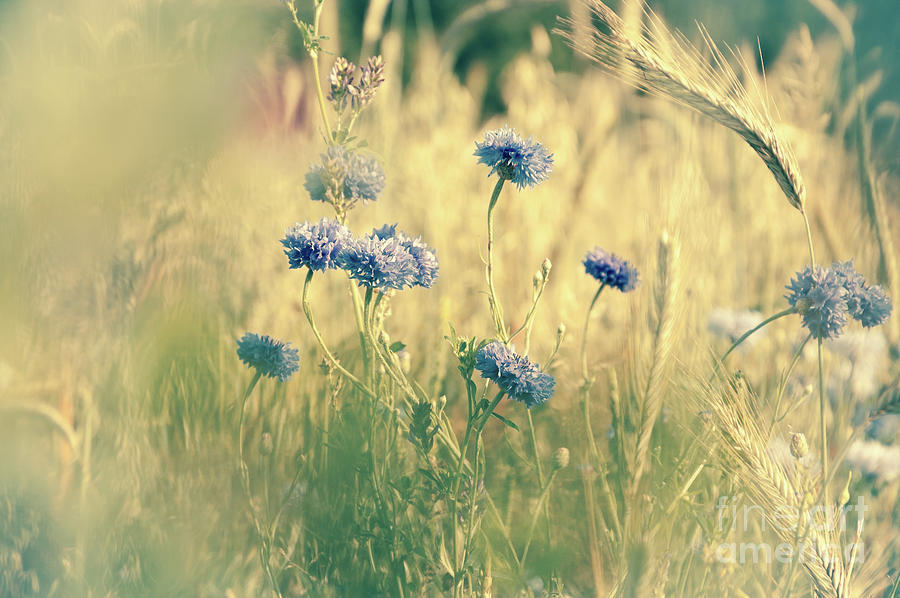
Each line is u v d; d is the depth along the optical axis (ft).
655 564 4.18
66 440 4.50
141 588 4.35
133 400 4.53
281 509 4.34
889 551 4.44
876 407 4.38
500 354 4.26
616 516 4.30
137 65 4.77
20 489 4.34
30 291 4.54
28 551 4.33
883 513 4.62
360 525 4.42
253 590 4.38
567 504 4.63
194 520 4.46
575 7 4.49
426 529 4.46
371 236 4.46
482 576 4.32
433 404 4.39
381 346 4.42
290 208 5.24
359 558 4.45
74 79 4.68
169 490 4.50
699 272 4.93
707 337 4.88
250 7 5.06
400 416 4.50
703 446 4.38
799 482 4.36
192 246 4.74
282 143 5.26
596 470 4.61
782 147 4.46
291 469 4.61
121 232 4.63
